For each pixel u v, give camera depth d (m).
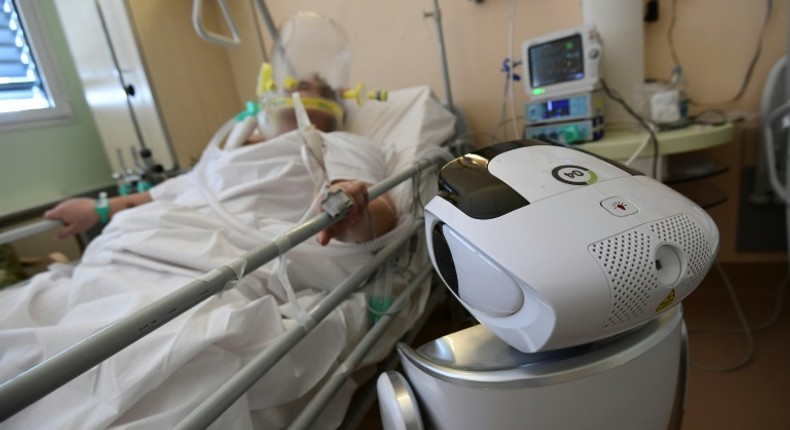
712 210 1.42
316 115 1.16
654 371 0.47
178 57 1.65
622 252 0.38
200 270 0.72
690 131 1.04
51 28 1.63
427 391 0.51
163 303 0.39
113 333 0.35
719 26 1.27
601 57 1.11
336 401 0.71
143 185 1.43
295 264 0.80
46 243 1.51
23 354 0.53
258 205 0.94
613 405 0.45
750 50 1.26
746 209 1.37
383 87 1.73
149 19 1.53
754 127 1.28
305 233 0.59
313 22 1.25
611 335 0.41
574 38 1.11
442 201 0.50
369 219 0.85
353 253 0.82
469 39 1.56
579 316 0.37
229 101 1.92
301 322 0.58
